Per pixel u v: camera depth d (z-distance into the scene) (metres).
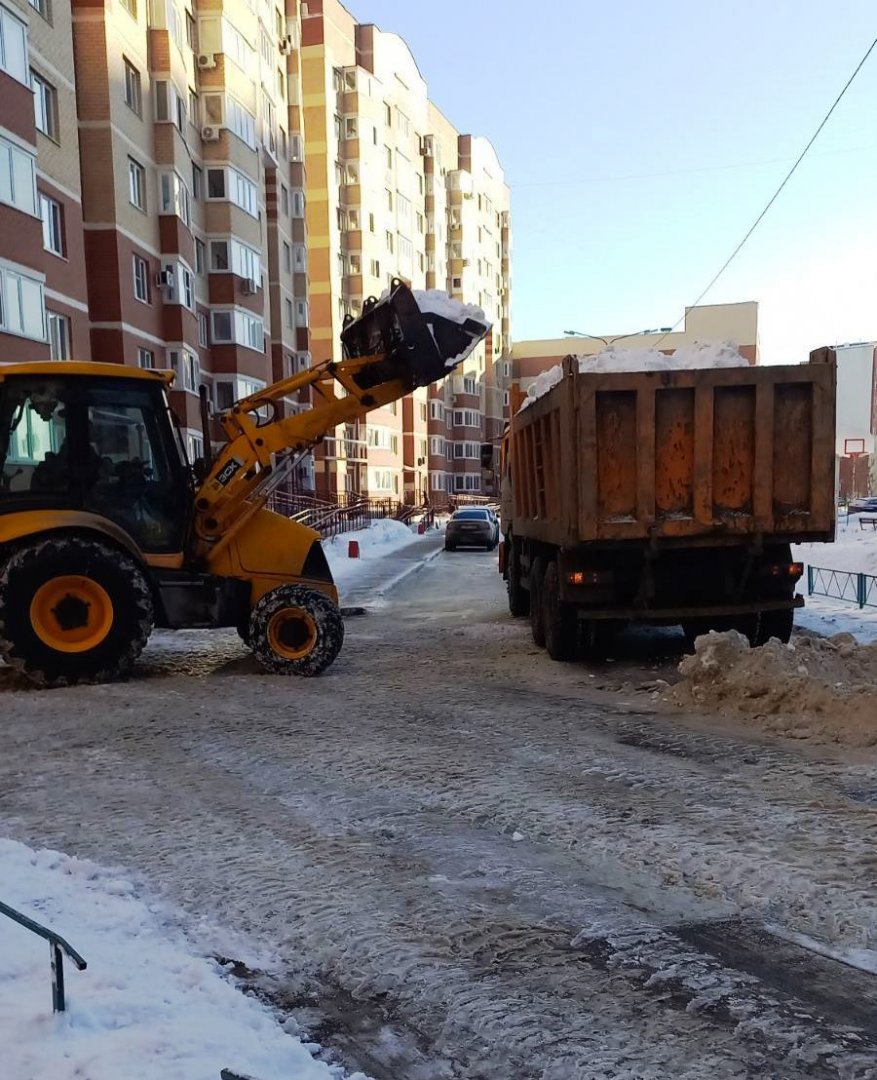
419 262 62.12
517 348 83.69
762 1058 2.48
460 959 3.03
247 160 30.84
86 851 3.96
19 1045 2.30
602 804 4.47
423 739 5.76
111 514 7.70
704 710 6.43
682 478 7.40
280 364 37.16
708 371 7.26
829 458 7.39
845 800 4.47
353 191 50.12
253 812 4.46
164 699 6.95
